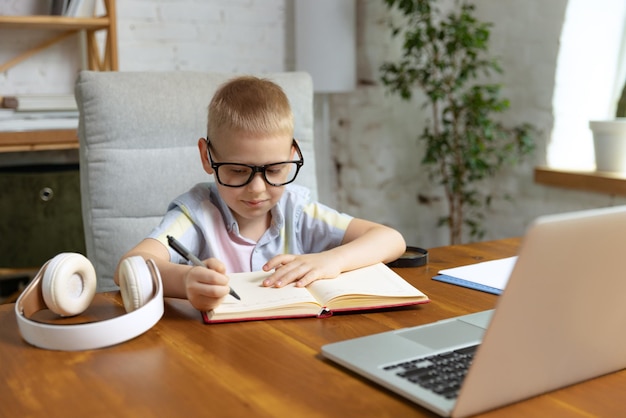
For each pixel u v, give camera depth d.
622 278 0.69
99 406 0.68
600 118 2.81
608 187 2.50
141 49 2.88
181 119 1.44
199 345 0.84
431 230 3.33
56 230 2.43
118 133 1.40
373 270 1.11
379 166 3.25
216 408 0.67
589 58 2.74
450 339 0.83
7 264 2.38
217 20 3.03
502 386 0.65
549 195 2.80
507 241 1.48
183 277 0.99
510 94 2.91
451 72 3.08
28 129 2.31
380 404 0.68
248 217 1.16
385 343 0.82
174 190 1.44
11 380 0.74
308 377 0.74
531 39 2.79
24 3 2.57
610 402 0.69
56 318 0.95
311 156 1.58
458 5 3.09
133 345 0.84
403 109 3.21
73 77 2.76
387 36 3.12
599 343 0.73
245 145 1.09
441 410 0.64
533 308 0.63
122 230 1.40
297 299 0.96
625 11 2.74
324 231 1.31
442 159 2.97
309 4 2.93
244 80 1.17
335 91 3.00
